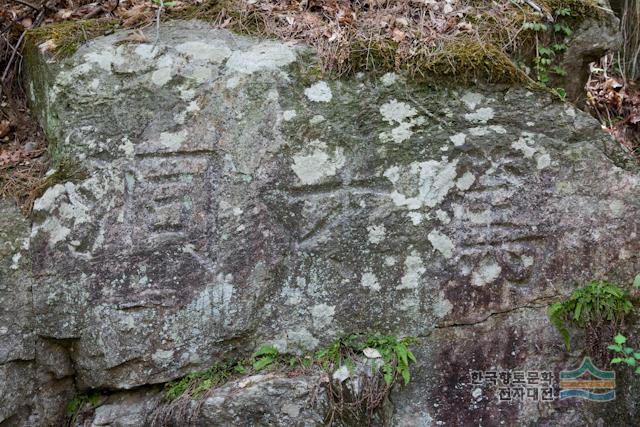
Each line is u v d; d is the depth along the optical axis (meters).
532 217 2.97
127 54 2.91
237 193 2.87
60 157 2.92
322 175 2.89
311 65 2.92
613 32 3.30
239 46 2.95
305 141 2.89
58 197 2.84
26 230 2.85
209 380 2.88
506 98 2.95
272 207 2.88
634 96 4.38
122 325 2.85
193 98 2.88
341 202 2.91
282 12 3.12
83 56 2.92
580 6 3.24
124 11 3.23
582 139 2.98
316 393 2.78
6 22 3.61
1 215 2.86
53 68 2.94
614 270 2.99
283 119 2.88
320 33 3.00
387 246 2.92
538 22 3.16
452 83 2.94
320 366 2.88
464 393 2.97
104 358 2.87
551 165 2.97
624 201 2.98
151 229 2.86
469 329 2.97
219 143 2.87
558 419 3.01
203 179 2.88
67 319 2.84
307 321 2.92
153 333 2.87
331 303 2.92
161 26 3.05
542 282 2.98
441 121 2.94
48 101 3.00
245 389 2.79
